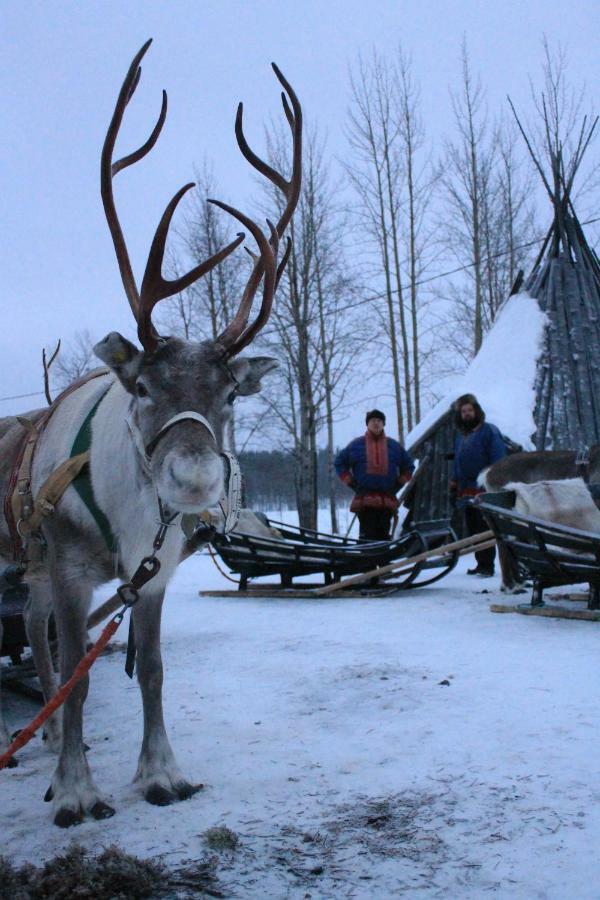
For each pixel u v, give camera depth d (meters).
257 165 4.16
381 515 10.48
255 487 46.06
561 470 8.62
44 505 3.70
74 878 2.93
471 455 9.87
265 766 4.04
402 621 7.20
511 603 7.73
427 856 3.05
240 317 3.66
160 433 3.23
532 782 3.61
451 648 6.04
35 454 4.16
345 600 8.65
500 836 3.16
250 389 3.63
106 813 3.56
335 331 25.53
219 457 3.17
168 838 3.33
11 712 5.46
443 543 9.35
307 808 3.54
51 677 4.69
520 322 15.58
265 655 6.24
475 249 28.59
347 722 4.60
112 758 4.30
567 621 6.75
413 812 3.43
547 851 3.01
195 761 4.14
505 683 5.06
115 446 3.62
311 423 22.80
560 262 15.88
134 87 3.61
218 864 3.09
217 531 4.14
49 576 4.04
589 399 14.53
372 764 3.97
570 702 4.61
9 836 3.45
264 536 9.47
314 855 3.12
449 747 4.10
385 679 5.33
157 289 3.38
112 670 6.22
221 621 7.80
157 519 3.57
